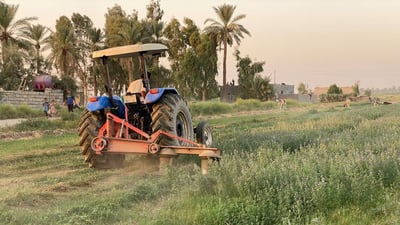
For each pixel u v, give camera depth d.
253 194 5.73
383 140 9.68
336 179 6.02
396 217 4.90
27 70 51.66
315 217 5.12
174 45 61.97
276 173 6.23
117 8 62.44
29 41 51.53
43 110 31.52
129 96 9.05
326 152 8.30
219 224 5.02
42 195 6.53
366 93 106.94
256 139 10.71
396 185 6.36
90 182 7.64
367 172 6.59
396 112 22.59
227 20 62.34
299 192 5.67
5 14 48.81
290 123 17.69
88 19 71.25
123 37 55.31
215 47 63.78
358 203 5.68
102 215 5.45
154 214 5.41
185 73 61.47
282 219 5.00
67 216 5.39
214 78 64.00
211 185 6.18
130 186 7.12
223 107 39.47
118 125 8.87
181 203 5.70
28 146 13.35
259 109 44.88
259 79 71.25
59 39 55.88
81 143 8.95
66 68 56.75
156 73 56.59
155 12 66.88
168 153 8.10
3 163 9.96
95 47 59.53
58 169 9.12
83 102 60.91
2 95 39.34
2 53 49.56
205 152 7.70
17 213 5.32
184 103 9.26
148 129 9.27
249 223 5.00
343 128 14.66
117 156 9.05
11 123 23.41
